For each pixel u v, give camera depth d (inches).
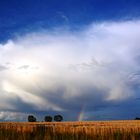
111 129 1496.1
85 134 1438.2
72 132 1437.0
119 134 1470.2
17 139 1364.4
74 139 1392.7
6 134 1369.3
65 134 1421.0
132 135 1470.2
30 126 1455.5
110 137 1440.7
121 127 1544.0
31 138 1393.9
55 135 1408.7
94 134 1448.1
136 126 1584.6
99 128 1480.1
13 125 1472.7
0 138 1349.7
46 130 1438.2
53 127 1465.3
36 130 1443.2
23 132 1412.4
